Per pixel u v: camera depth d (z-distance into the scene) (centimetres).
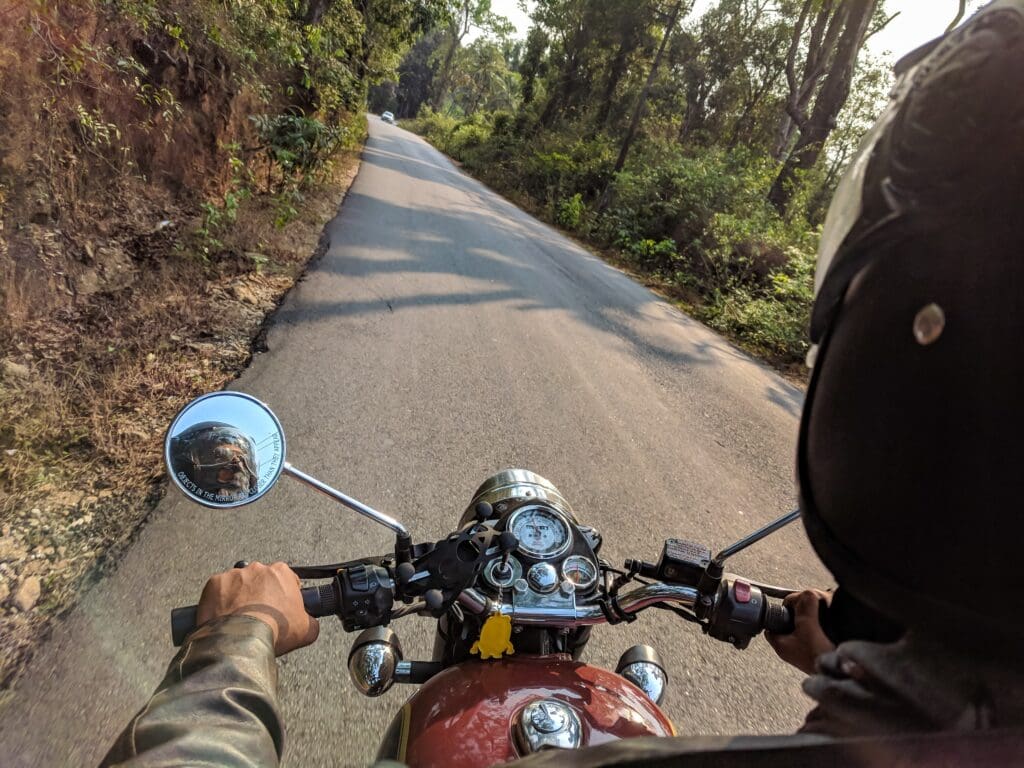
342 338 578
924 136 60
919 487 58
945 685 59
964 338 54
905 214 59
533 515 159
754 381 802
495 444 464
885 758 53
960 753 52
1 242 441
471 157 3588
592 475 456
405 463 411
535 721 112
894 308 59
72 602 266
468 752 114
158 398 423
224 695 97
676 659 301
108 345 461
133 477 345
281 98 1034
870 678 64
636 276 1503
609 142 2870
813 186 1977
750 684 295
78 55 516
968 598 57
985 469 54
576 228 2055
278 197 931
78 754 209
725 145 3716
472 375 575
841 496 65
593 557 158
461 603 144
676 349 861
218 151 791
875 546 63
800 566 402
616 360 732
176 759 84
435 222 1308
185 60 707
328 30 1488
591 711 124
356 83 1420
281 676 251
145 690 233
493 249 1204
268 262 725
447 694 131
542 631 148
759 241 1474
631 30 3606
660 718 131
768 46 3578
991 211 54
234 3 859
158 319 519
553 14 3888
